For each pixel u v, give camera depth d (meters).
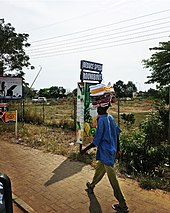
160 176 5.61
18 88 11.95
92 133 7.57
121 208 3.97
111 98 4.20
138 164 5.68
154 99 11.51
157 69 11.84
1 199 1.63
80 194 4.64
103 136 4.06
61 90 78.44
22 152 7.66
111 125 4.15
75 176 5.54
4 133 10.70
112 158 4.01
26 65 23.84
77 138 7.43
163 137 9.02
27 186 5.02
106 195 4.58
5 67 22.84
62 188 4.91
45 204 4.29
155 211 3.99
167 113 9.95
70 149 7.95
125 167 5.86
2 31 21.84
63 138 9.74
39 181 5.27
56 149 7.81
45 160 6.79
